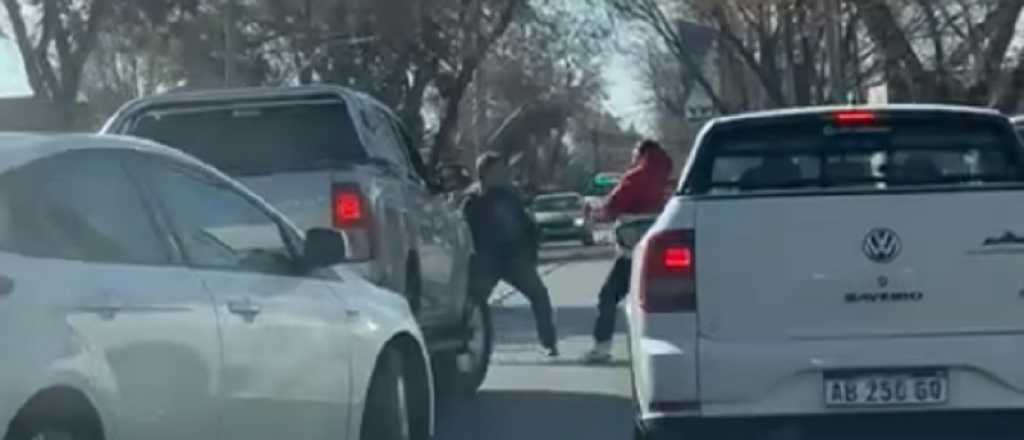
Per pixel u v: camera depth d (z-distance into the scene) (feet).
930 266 34.30
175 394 30.04
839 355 34.22
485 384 63.16
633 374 37.14
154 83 183.11
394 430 39.75
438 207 58.08
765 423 34.47
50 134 30.60
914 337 34.30
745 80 207.51
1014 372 34.17
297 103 53.88
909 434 34.37
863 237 34.37
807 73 175.83
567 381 63.77
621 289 67.77
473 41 190.19
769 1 156.87
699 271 34.68
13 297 26.68
